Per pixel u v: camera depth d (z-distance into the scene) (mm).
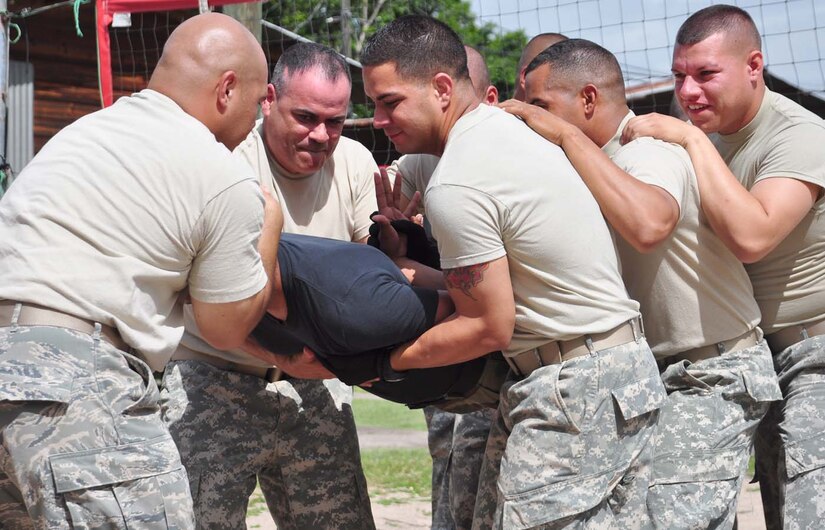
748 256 3033
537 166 2777
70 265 2566
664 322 3135
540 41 4094
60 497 2477
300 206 3588
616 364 2809
